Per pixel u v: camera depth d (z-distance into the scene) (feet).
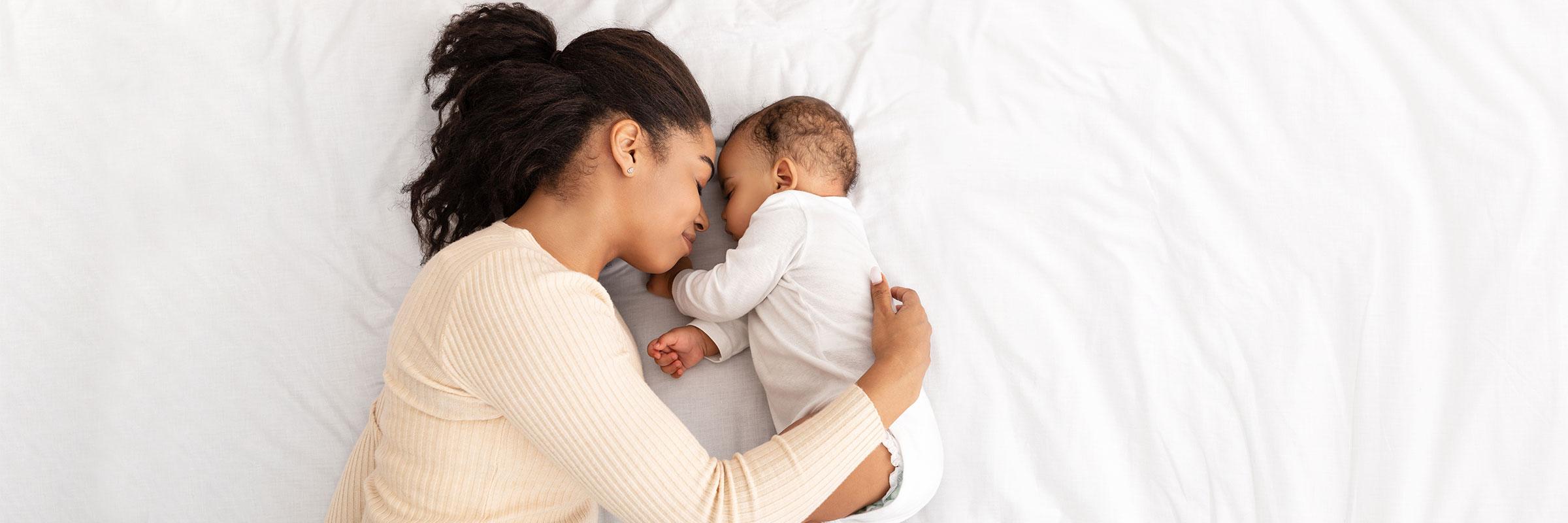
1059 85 4.43
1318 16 4.50
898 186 4.23
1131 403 3.98
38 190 4.40
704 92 4.40
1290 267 4.16
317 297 4.28
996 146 4.32
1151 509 3.88
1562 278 4.04
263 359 4.25
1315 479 3.87
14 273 4.33
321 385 4.23
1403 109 4.35
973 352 4.03
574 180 2.97
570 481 3.01
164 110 4.44
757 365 3.86
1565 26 4.36
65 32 4.52
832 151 3.90
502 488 2.88
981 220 4.20
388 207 4.33
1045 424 3.95
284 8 4.51
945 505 3.88
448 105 4.24
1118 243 4.18
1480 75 4.35
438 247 3.79
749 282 3.67
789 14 4.52
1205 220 4.21
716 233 4.20
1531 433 3.88
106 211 4.37
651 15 4.51
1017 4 4.55
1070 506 3.88
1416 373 3.98
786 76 4.45
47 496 4.21
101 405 4.24
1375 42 4.45
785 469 2.78
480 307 2.58
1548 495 3.81
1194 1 4.55
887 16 4.53
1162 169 4.29
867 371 3.29
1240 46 4.48
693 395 3.99
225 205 4.35
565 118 2.92
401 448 2.88
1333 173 4.27
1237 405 3.97
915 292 4.08
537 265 2.69
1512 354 3.97
